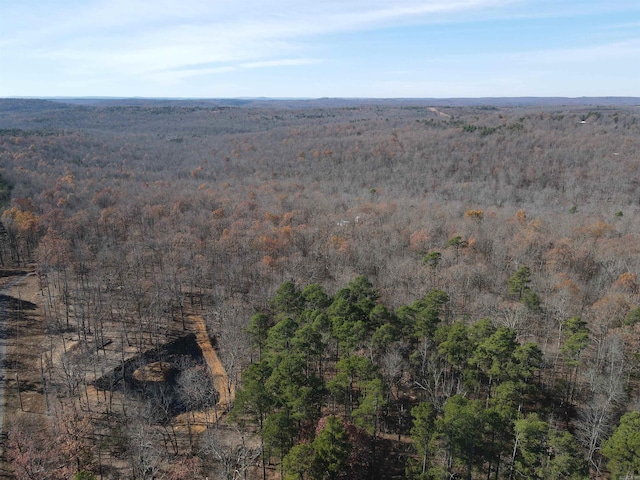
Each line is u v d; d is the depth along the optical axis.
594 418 47.06
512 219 117.69
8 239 107.81
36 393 61.16
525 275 76.19
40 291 92.81
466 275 84.38
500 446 43.84
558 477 41.94
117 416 57.44
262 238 100.81
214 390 63.91
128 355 70.38
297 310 65.69
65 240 101.25
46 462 46.53
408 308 61.28
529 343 50.78
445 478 43.56
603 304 69.56
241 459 48.50
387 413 55.25
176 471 47.16
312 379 50.22
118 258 96.44
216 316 78.75
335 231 111.31
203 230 112.94
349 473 45.41
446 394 51.88
